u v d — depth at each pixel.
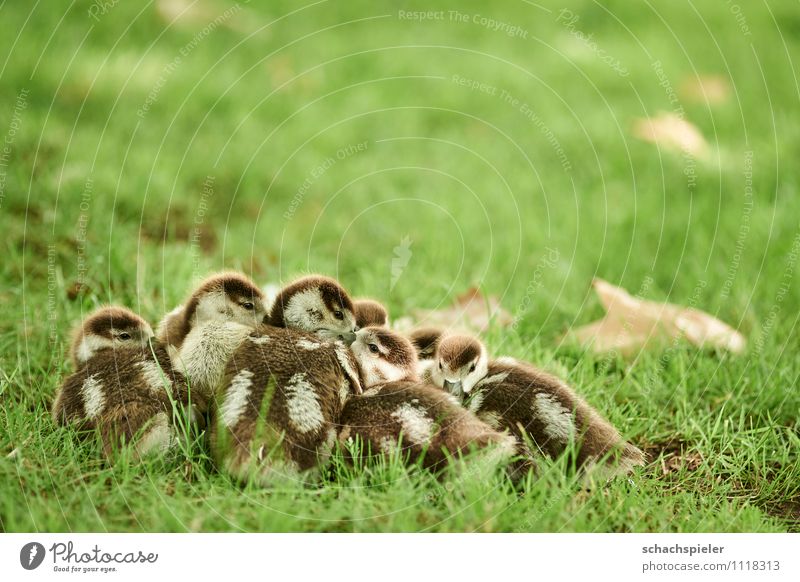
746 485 8.14
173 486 7.25
